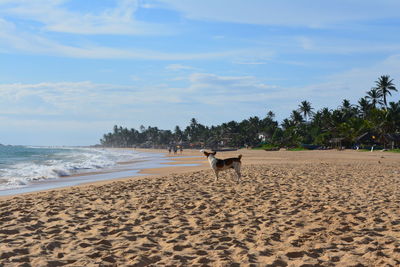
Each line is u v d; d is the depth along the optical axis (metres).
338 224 6.59
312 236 5.80
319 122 106.38
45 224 6.65
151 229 6.28
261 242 5.43
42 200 9.61
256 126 154.25
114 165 35.44
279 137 114.00
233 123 173.38
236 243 5.39
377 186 11.90
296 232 6.06
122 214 7.57
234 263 4.43
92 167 30.88
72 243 5.34
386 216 7.19
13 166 34.09
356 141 78.38
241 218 7.16
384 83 89.56
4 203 9.13
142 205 8.62
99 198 9.78
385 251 4.95
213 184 12.96
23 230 6.17
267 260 4.61
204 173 17.94
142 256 4.69
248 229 6.24
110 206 8.55
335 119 89.69
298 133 106.38
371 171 18.20
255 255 4.81
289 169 19.72
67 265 4.36
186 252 4.96
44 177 20.72
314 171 18.20
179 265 4.36
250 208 8.16
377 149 72.25
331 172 17.58
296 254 4.88
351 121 82.38
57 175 22.36
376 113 75.88
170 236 5.83
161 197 9.85
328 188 11.52
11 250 4.88
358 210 7.77
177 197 9.84
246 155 57.44
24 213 7.68
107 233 6.01
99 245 5.26
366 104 93.44
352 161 30.30
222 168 13.84
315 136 99.88
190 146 186.00
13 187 16.03
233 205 8.60
